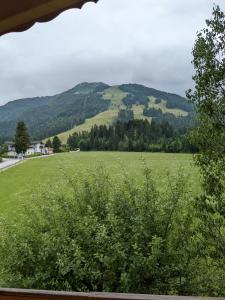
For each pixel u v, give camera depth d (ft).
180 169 43.96
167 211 43.11
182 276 41.70
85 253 42.01
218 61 36.24
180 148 119.24
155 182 44.52
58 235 42.96
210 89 36.27
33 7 7.00
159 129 352.90
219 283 40.32
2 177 194.70
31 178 171.12
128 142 399.44
